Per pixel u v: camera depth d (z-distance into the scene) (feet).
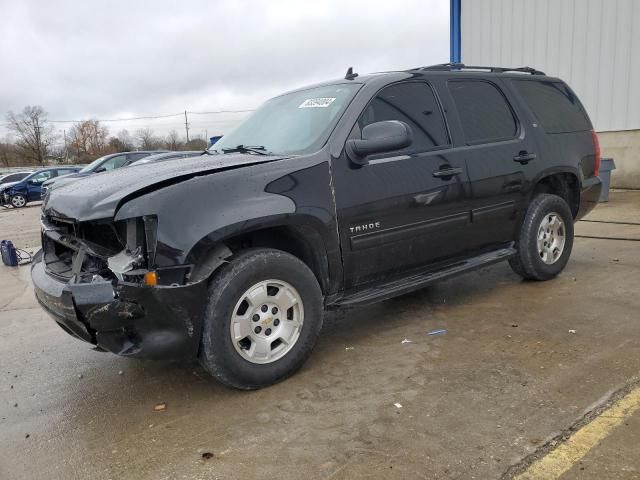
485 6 47.11
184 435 9.21
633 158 39.45
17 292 21.47
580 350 11.50
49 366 12.92
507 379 10.38
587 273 17.67
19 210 72.33
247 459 8.34
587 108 41.45
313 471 7.91
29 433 9.78
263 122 14.01
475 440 8.41
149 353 9.49
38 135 254.06
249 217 9.90
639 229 24.93
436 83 14.05
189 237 9.33
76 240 10.35
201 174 10.00
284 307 10.69
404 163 12.55
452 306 15.16
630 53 38.55
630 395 9.46
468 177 13.84
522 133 15.62
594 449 7.98
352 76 13.83
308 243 11.14
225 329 9.88
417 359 11.64
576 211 17.85
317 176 11.09
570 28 41.55
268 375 10.52
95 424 9.91
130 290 8.98
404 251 12.79
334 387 10.57
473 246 14.60
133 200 9.29
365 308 15.53
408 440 8.53
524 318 13.74
